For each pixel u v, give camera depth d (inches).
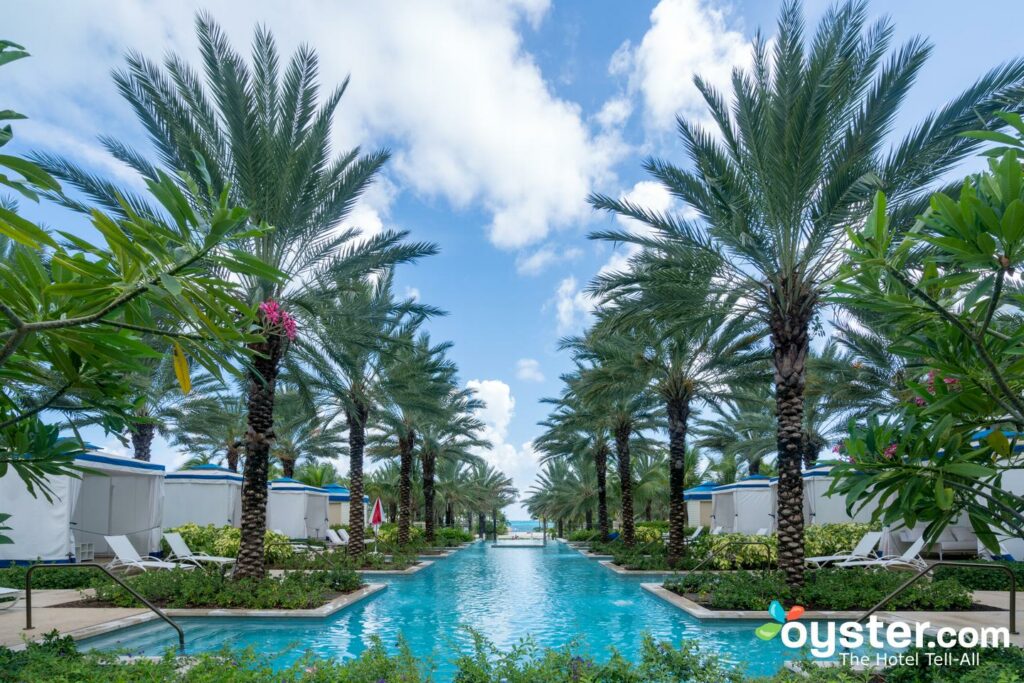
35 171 109.4
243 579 472.7
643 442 1242.0
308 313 549.3
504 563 1037.8
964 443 153.9
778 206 461.4
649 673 199.3
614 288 530.0
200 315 128.0
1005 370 137.6
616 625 431.8
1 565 582.6
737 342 675.4
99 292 127.7
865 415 771.4
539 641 379.6
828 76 420.8
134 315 140.4
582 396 856.9
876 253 139.6
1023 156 123.9
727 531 1115.9
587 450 1348.4
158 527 787.4
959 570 510.9
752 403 899.4
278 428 912.3
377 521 897.5
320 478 1689.2
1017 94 360.5
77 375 164.4
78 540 824.9
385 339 609.9
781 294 474.6
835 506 864.9
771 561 707.4
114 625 365.1
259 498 494.0
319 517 1290.6
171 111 457.4
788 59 428.8
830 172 452.1
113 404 189.8
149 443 930.1
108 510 853.8
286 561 754.8
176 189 118.2
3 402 184.5
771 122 441.4
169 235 120.9
